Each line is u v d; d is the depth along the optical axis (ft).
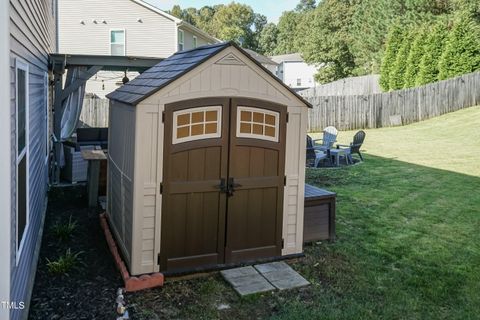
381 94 60.08
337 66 118.83
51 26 36.17
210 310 12.79
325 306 13.05
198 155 14.93
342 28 118.62
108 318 12.19
